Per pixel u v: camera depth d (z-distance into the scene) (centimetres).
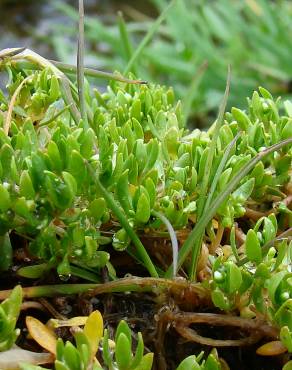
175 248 23
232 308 24
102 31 99
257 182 26
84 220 24
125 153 25
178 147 27
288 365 24
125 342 22
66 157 24
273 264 24
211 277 24
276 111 28
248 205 28
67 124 28
